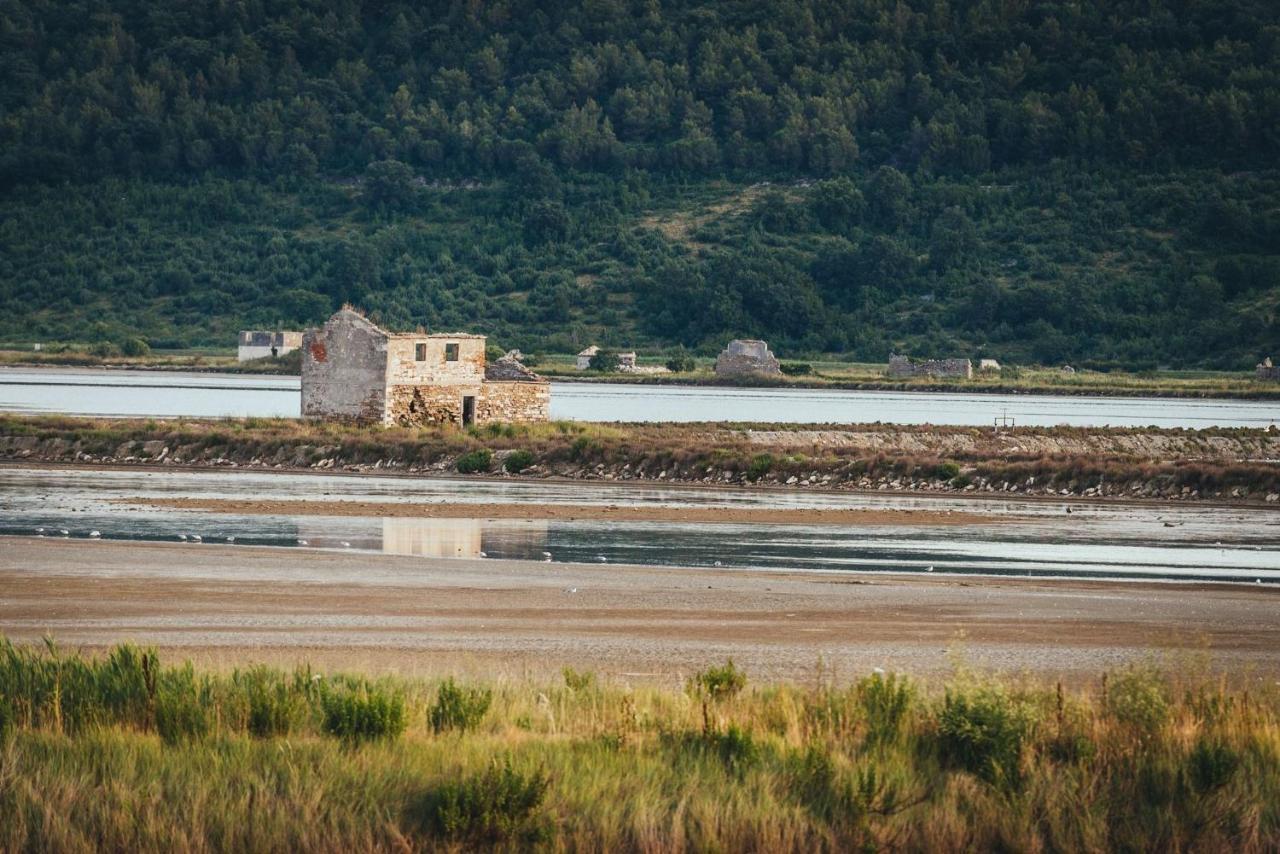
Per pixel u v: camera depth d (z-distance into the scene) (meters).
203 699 105.62
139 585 171.50
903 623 159.12
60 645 137.00
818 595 175.88
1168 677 120.81
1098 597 179.50
